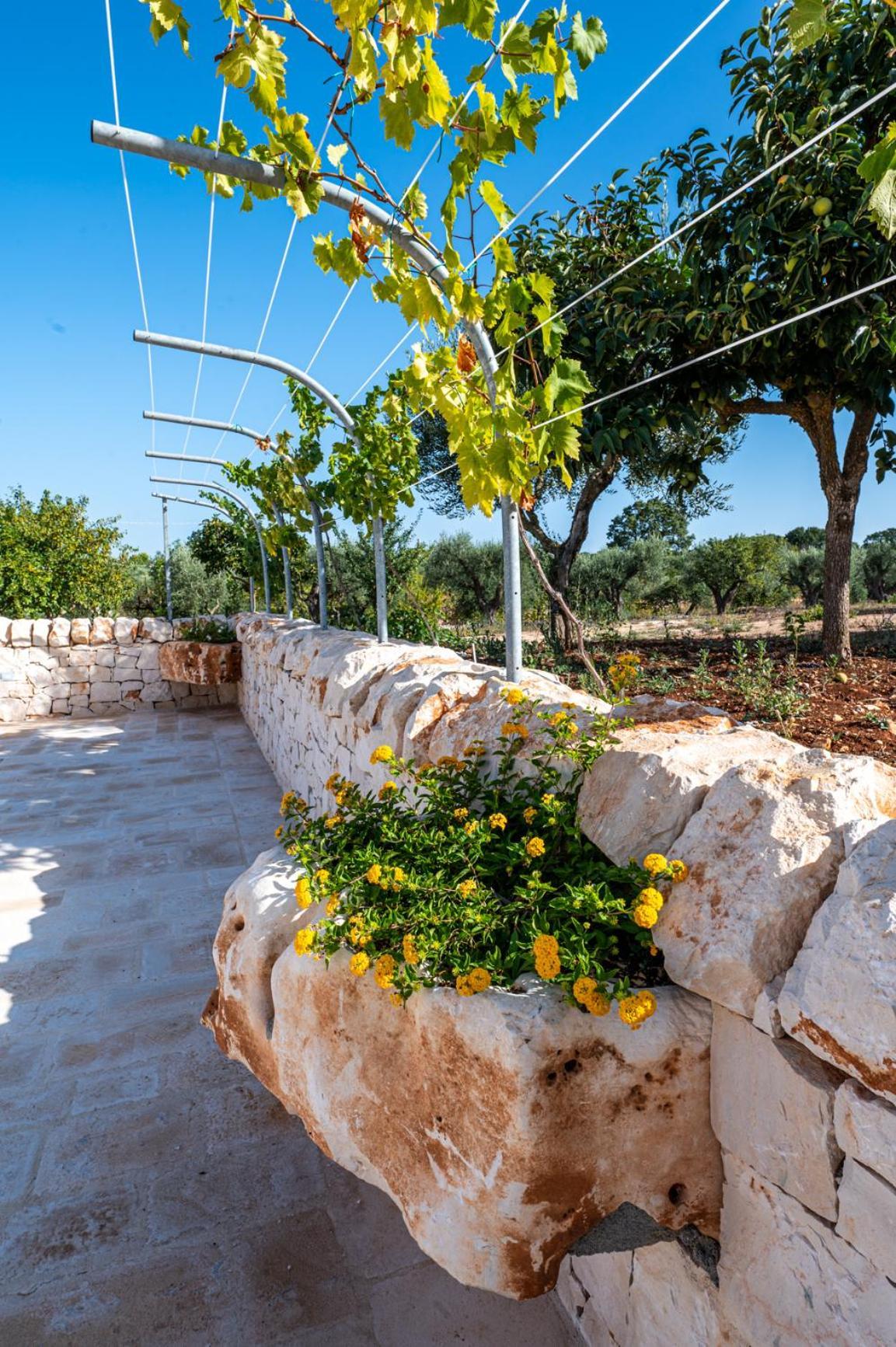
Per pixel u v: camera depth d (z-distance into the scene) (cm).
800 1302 127
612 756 180
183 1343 218
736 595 1778
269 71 200
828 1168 116
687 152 454
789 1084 121
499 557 1382
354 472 484
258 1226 256
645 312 449
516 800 204
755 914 128
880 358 425
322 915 204
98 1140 294
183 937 455
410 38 177
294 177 226
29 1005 384
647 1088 138
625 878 150
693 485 580
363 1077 171
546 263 540
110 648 1144
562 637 625
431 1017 147
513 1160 133
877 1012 103
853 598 1562
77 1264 242
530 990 141
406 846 198
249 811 687
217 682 1090
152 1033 361
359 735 367
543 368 490
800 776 143
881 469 493
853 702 373
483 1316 228
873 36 355
